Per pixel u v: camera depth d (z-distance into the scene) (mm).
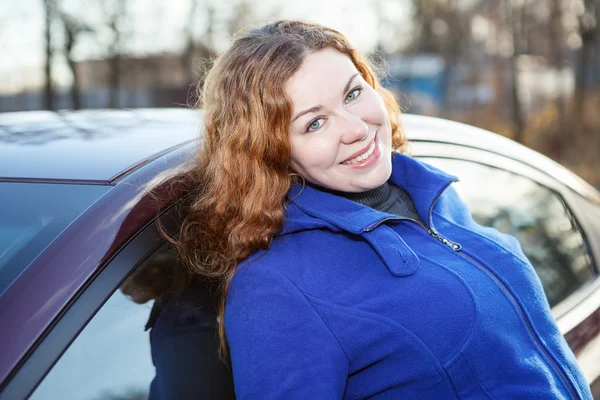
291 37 1478
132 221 1268
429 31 19516
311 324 1368
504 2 17812
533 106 16641
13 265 1157
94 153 1473
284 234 1506
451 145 2061
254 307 1388
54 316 1095
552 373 1475
